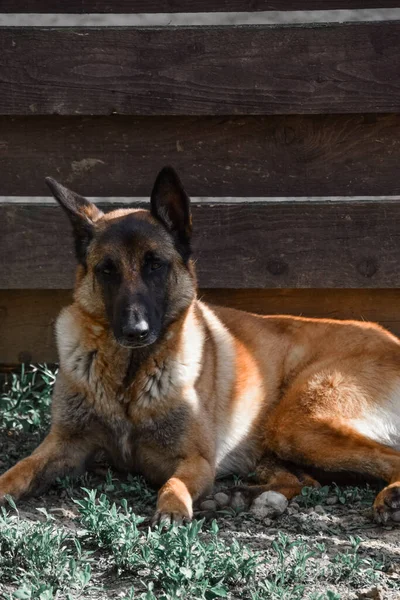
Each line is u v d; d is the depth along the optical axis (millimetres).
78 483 5488
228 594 3816
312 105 6273
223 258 6617
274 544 4125
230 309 6418
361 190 6516
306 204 6520
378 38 6168
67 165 6590
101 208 6637
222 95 6301
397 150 6449
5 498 4895
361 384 5719
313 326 6238
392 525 4754
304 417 5684
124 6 6242
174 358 5363
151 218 5492
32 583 3828
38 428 6270
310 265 6586
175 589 3713
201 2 6199
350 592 3875
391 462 5273
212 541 4188
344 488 5480
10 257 6660
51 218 6605
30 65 6312
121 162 6574
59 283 6688
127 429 5414
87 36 6262
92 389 5344
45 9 6273
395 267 6543
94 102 6348
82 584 3783
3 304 7004
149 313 5141
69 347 5434
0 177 6602
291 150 6496
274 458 5855
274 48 6227
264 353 6133
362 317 6883
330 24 6176
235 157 6527
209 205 6570
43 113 6379
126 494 5273
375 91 6234
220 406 5773
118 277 5250
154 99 6328
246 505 5164
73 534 4402
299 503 5156
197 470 5219
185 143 6531
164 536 4082
